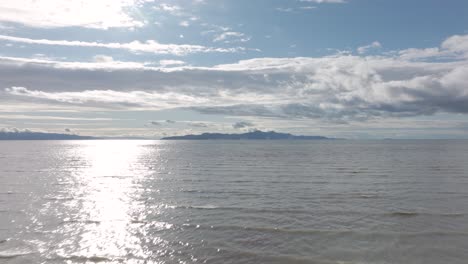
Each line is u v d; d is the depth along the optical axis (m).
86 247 16.84
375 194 29.23
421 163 59.28
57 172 49.84
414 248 16.05
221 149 137.25
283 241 17.20
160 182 38.38
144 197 29.02
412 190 30.98
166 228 19.72
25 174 46.69
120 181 39.50
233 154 97.44
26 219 21.67
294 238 17.62
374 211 22.88
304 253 15.66
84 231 19.30
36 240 17.78
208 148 151.62
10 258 15.44
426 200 26.31
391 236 17.70
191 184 36.53
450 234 17.91
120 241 17.66
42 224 20.59
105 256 15.76
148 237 18.22
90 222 21.08
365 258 15.03
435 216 21.38
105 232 19.11
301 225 19.86
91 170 53.06
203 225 20.16
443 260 14.72
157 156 92.12
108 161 73.69
